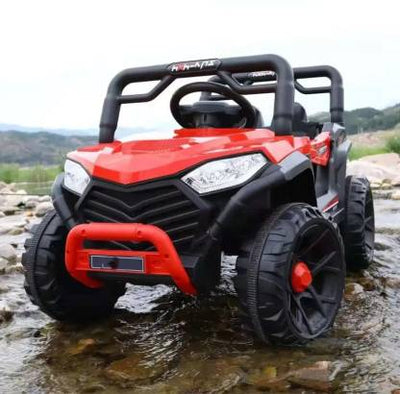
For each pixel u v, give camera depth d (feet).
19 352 8.01
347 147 12.52
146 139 9.04
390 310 9.34
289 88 8.79
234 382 6.75
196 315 9.43
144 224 7.66
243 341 8.13
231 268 12.46
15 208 24.12
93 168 8.07
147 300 10.38
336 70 13.76
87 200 8.11
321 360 7.30
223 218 7.48
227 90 9.55
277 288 7.28
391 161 40.73
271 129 9.60
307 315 8.11
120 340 8.38
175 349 7.93
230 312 9.53
